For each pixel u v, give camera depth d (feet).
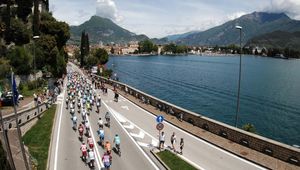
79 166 91.50
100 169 89.81
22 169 85.35
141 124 140.77
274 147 91.15
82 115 149.18
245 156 95.35
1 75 203.21
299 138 205.77
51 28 346.54
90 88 249.14
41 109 162.81
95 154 102.17
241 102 323.57
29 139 116.26
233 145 104.32
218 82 482.69
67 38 365.81
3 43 255.29
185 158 96.27
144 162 94.79
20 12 350.64
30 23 346.13
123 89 244.01
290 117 262.06
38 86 247.29
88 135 122.42
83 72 468.34
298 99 344.90
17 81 223.30
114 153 102.63
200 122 126.41
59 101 207.72
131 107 182.19
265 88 425.69
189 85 445.78
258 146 96.78
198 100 330.13
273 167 85.92
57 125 140.36
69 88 247.70
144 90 394.11
